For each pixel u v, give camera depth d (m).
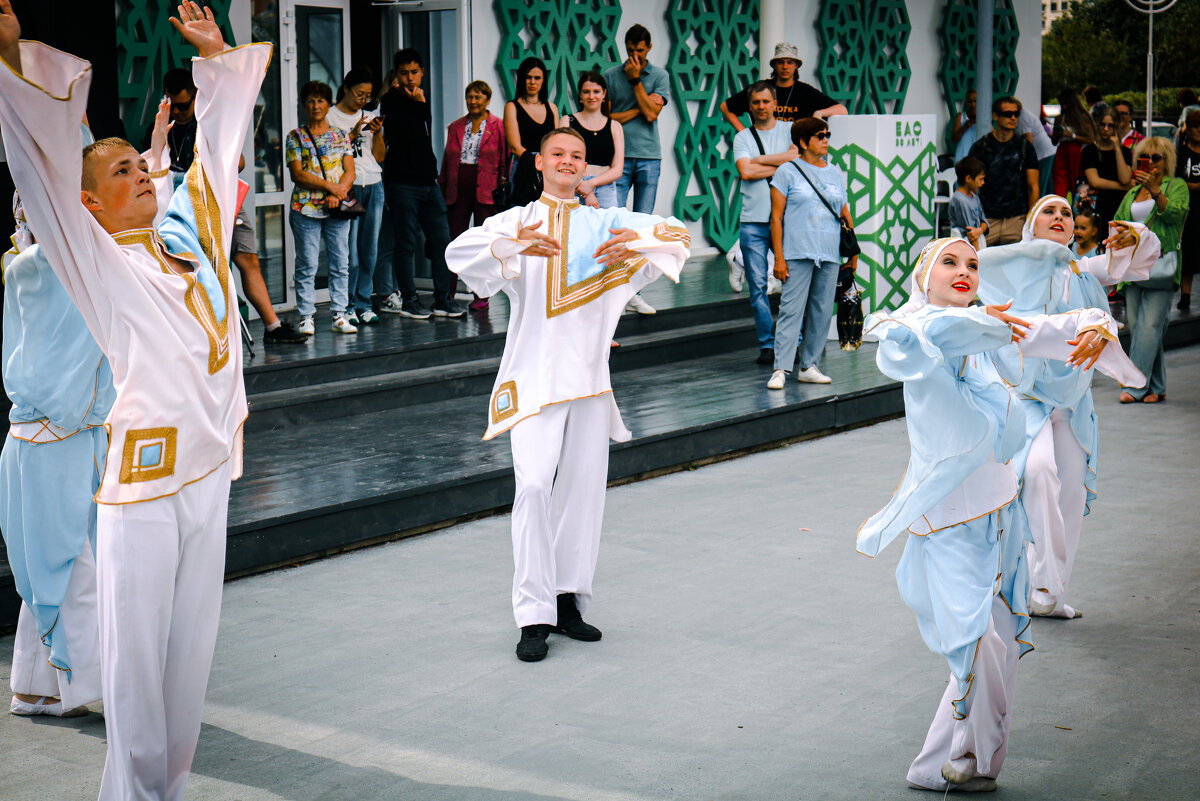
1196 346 12.98
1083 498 5.33
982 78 13.02
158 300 3.32
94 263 3.21
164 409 3.32
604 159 10.10
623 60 13.42
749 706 4.41
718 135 14.55
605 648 4.99
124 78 8.99
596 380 5.01
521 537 4.88
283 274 10.75
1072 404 5.10
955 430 3.63
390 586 5.74
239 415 3.64
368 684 4.61
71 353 4.01
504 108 10.99
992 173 11.13
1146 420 9.51
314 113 9.16
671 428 8.00
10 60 2.92
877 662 4.82
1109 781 3.80
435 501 6.65
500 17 12.02
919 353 3.55
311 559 6.13
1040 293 5.20
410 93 9.80
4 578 5.11
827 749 4.05
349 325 9.54
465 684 4.62
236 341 3.62
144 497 3.30
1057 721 4.27
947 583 3.69
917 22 17.02
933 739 3.77
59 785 3.82
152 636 3.35
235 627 5.20
